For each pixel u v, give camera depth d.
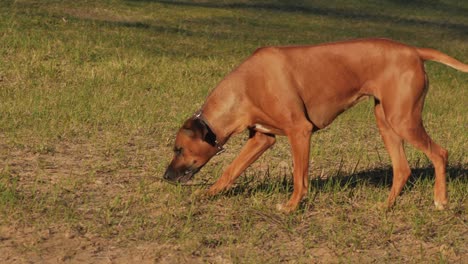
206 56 17.39
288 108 7.34
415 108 7.54
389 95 7.52
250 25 22.17
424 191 8.27
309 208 7.66
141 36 18.31
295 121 7.37
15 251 6.31
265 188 8.18
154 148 9.95
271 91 7.33
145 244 6.56
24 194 7.64
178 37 19.05
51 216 7.06
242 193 8.02
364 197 8.04
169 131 10.90
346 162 9.71
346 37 22.23
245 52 18.42
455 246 6.80
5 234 6.64
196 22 21.41
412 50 7.55
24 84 13.18
